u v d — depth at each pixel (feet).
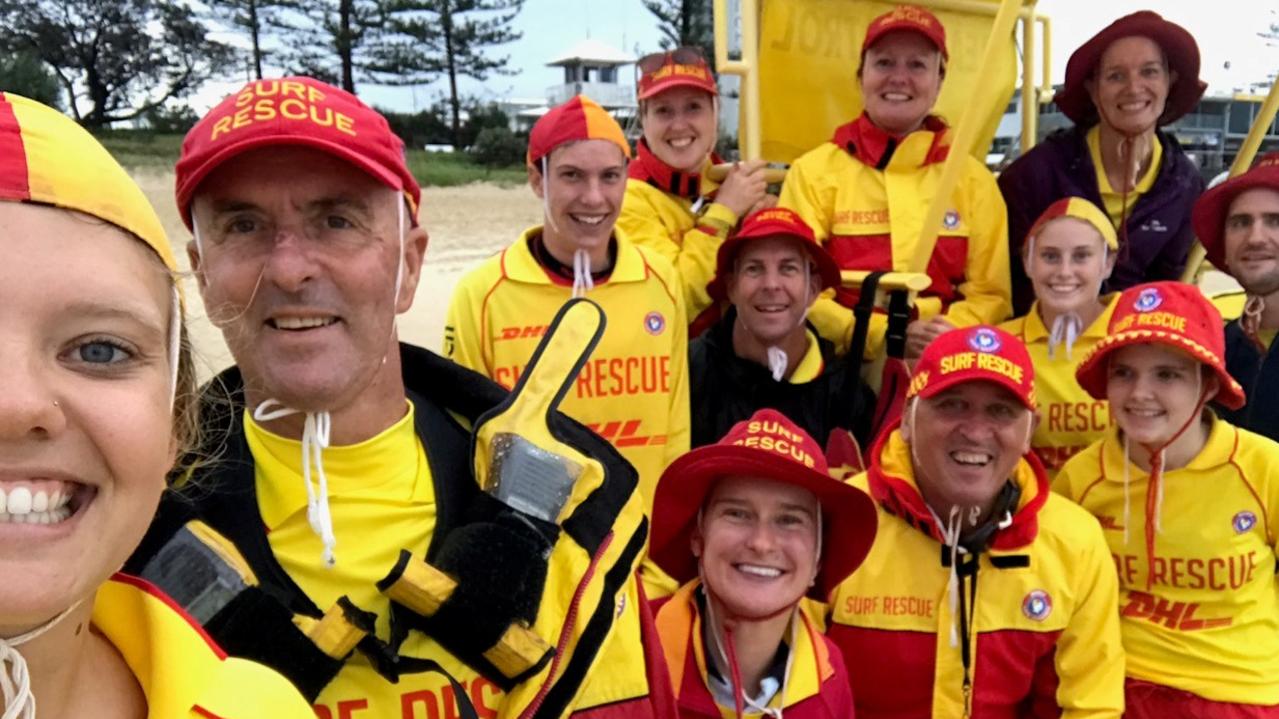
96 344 2.88
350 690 4.49
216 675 3.59
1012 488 8.52
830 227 12.46
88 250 2.81
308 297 4.25
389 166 4.43
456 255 56.54
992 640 8.37
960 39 14.14
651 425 10.54
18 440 2.68
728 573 7.20
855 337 10.96
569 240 10.49
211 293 4.36
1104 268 11.16
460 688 4.49
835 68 13.98
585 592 4.88
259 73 131.75
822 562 7.94
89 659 3.39
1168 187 12.69
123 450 2.84
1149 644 9.17
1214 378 9.12
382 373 4.80
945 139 12.32
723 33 13.14
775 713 7.16
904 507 8.50
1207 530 9.01
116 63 119.34
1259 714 8.84
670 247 12.94
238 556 4.46
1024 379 8.18
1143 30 11.73
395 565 4.49
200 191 4.34
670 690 5.62
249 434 4.82
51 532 2.76
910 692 8.56
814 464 7.48
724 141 29.53
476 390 5.50
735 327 11.51
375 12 131.44
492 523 4.77
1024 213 12.90
